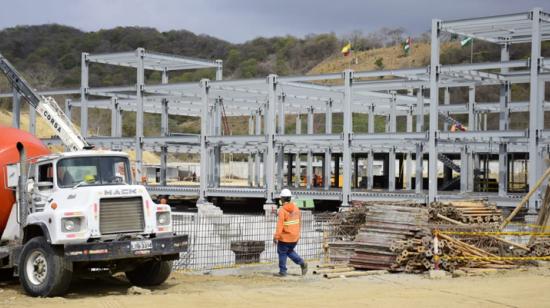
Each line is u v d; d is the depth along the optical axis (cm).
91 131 10150
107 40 15575
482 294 1405
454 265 1731
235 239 2252
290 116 10638
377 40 16012
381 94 4988
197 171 8894
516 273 1738
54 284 1399
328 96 4831
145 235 1458
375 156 6203
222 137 4147
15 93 4775
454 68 3466
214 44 16162
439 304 1292
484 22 3338
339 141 4034
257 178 5362
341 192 3897
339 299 1346
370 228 1817
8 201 1566
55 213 1388
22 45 14925
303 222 2222
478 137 3422
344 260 1853
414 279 1631
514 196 3541
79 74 13338
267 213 3509
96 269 1535
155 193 4478
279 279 1656
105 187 1439
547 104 4628
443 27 3466
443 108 4878
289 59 15575
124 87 4581
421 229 1775
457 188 5622
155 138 4394
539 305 1288
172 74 13650
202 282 1622
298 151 5253
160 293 1462
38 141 1684
